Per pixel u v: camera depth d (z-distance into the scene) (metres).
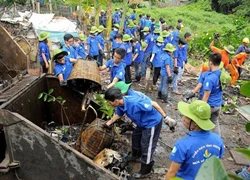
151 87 9.39
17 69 5.68
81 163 3.49
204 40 14.17
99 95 5.32
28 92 4.68
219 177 1.01
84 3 16.48
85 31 15.91
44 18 15.13
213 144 2.78
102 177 3.48
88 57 10.11
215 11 35.62
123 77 6.04
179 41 8.77
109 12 13.52
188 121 2.84
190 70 11.44
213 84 4.95
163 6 38.34
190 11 33.47
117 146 5.06
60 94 5.47
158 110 4.39
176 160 2.78
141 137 4.68
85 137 4.55
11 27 12.90
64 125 5.62
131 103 4.19
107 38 13.58
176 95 8.88
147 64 10.21
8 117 3.39
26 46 7.85
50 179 3.59
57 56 5.31
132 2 16.25
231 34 14.50
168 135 6.29
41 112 5.26
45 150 3.49
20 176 3.56
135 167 4.84
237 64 9.43
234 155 5.65
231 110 7.74
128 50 8.82
